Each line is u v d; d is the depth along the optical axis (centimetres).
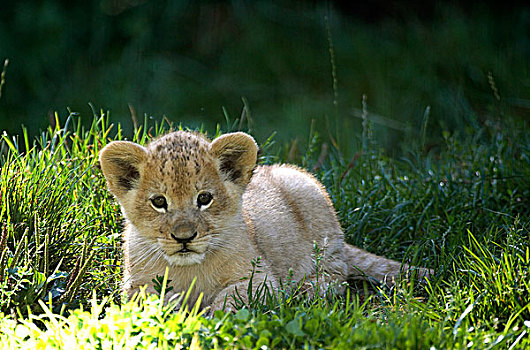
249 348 674
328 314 734
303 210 1034
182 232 826
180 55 2141
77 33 2081
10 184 948
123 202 871
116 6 2142
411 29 2131
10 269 825
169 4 2180
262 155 1245
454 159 1311
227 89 2052
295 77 2088
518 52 1980
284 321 714
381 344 678
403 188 1236
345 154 1686
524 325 784
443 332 716
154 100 1991
